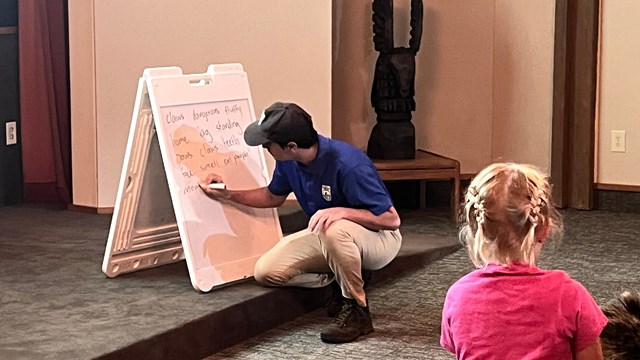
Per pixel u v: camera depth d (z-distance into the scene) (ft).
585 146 18.74
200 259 11.93
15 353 9.68
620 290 13.32
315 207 11.89
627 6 18.29
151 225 12.80
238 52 16.46
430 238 15.93
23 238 14.85
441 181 19.35
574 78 18.70
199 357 10.90
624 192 18.67
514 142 19.43
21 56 17.15
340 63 18.69
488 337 6.77
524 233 6.83
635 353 7.97
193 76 12.50
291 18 16.58
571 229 17.11
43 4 17.04
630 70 18.43
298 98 16.83
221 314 11.21
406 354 10.96
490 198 6.91
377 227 11.53
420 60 19.16
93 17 15.94
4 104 17.34
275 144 11.18
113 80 16.16
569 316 6.70
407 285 13.74
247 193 12.46
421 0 17.81
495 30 19.29
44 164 17.48
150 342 10.23
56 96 17.42
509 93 19.35
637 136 18.51
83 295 11.80
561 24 18.54
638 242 16.12
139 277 12.62
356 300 11.57
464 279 7.09
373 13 17.98
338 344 11.35
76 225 15.75
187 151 12.14
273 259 12.03
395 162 17.49
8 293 11.89
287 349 11.22
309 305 12.67
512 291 6.80
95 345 9.93
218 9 16.26
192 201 12.02
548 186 7.05
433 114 19.36
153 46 16.15
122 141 16.37
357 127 18.94
